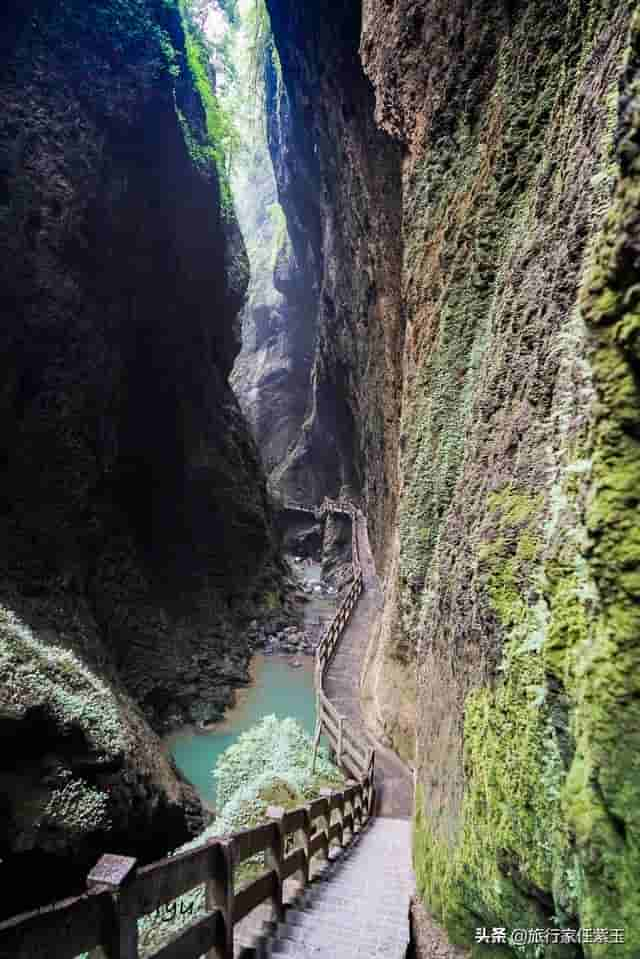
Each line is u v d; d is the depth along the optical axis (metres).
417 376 9.09
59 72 16.25
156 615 19.00
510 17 6.76
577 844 2.05
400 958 3.86
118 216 18.00
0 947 1.80
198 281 23.70
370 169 14.68
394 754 11.73
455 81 8.19
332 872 5.90
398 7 9.87
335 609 28.06
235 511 25.38
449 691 4.99
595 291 2.11
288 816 4.54
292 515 39.59
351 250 19.70
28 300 15.16
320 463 40.12
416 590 8.52
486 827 3.27
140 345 20.59
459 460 7.53
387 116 10.76
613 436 2.04
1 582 13.22
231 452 26.31
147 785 8.17
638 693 1.85
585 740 2.08
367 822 9.15
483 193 6.95
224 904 3.22
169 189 20.58
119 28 17.83
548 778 2.58
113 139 17.73
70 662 8.81
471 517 4.95
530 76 6.04
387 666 13.09
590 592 2.34
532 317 4.36
